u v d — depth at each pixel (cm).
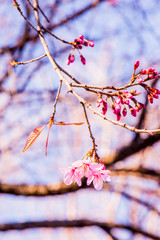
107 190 565
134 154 512
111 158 495
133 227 526
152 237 522
